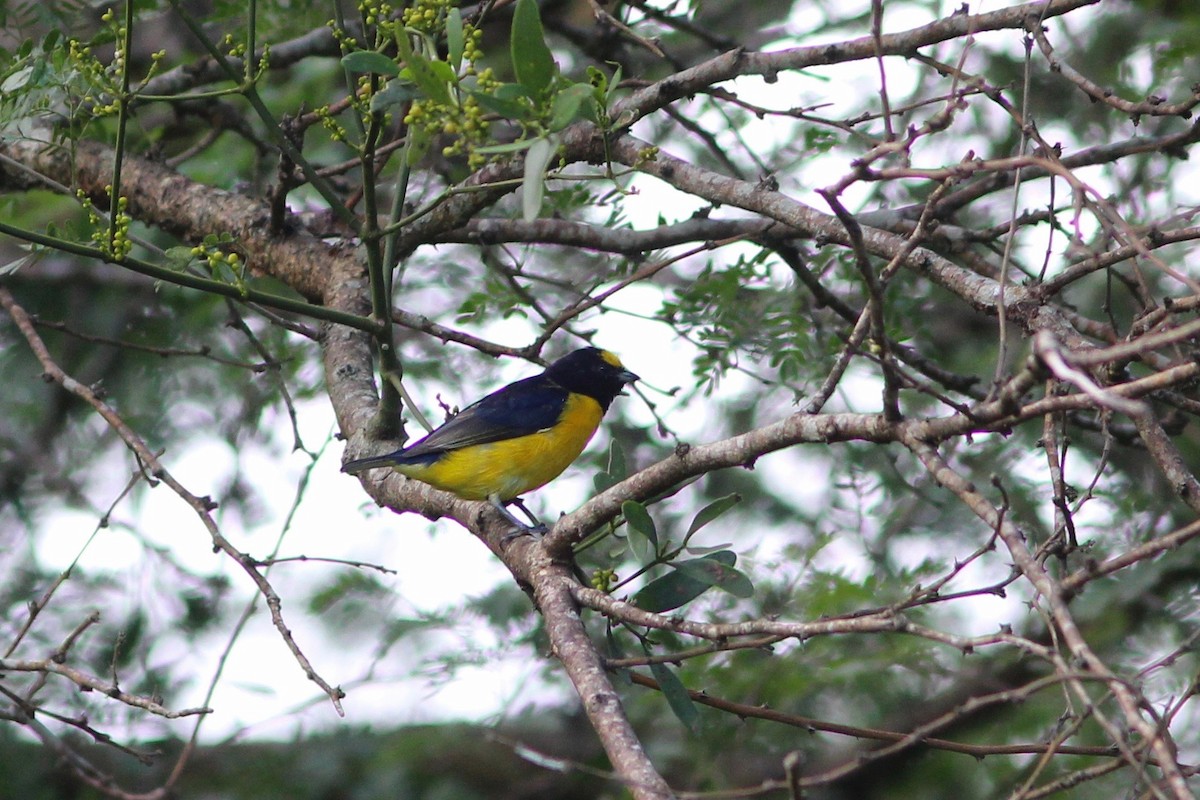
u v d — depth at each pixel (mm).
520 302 11047
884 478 12953
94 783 7801
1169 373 4641
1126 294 12773
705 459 6586
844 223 5109
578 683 6457
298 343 13648
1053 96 13367
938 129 5980
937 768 11930
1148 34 12719
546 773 13203
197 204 11250
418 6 7102
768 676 11109
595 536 7828
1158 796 4438
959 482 5402
